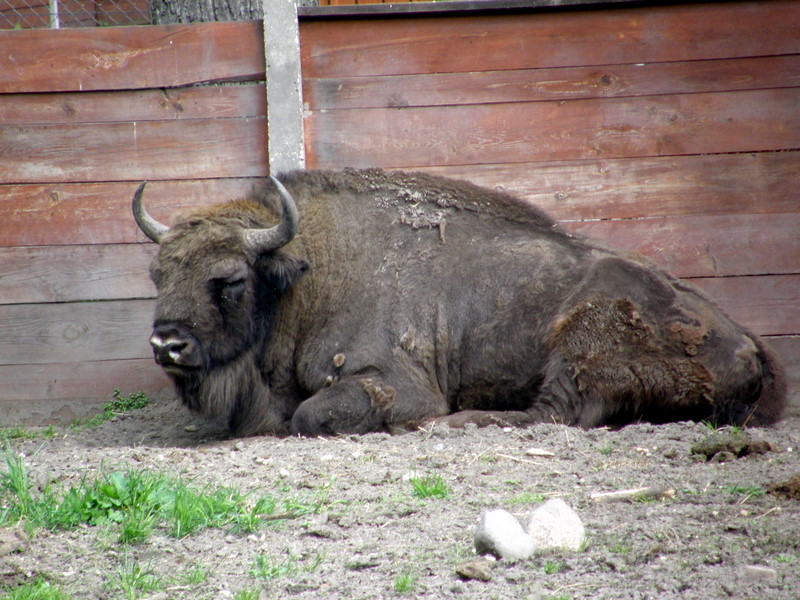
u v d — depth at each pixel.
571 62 26.41
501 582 11.61
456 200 23.55
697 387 20.97
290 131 26.19
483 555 12.51
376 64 26.53
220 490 15.16
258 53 26.55
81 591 11.98
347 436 20.69
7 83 26.39
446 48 26.48
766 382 21.95
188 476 16.88
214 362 21.72
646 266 22.78
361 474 16.80
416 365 22.19
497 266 22.66
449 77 26.55
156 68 26.56
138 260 26.77
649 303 21.34
